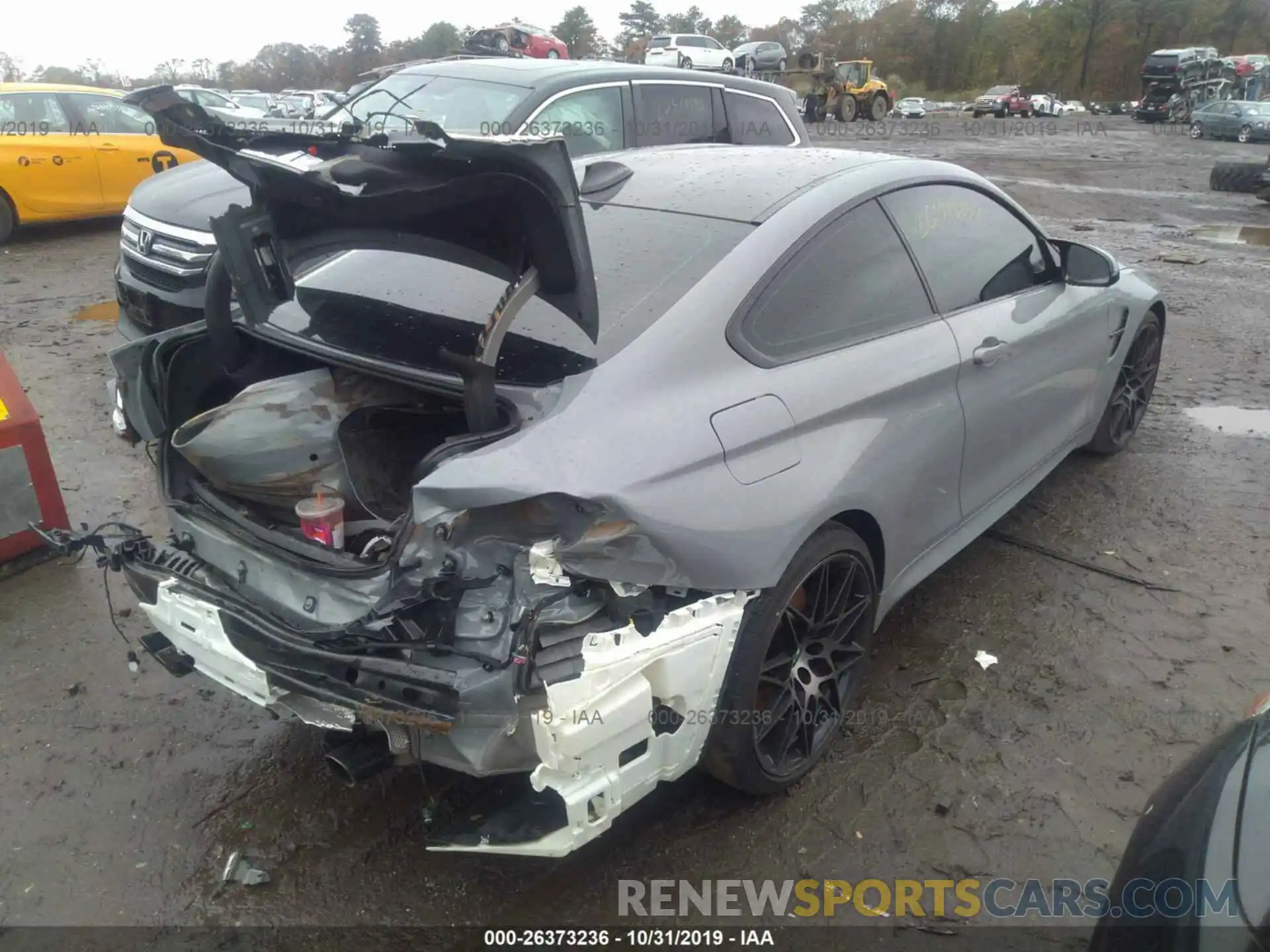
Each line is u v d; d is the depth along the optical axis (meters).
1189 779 1.93
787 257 2.71
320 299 2.94
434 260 3.02
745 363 2.51
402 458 2.75
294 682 2.17
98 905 2.45
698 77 6.66
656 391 2.31
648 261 2.69
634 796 2.25
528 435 2.13
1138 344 4.93
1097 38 85.50
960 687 3.29
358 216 2.37
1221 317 8.07
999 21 89.44
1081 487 4.78
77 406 5.69
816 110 37.34
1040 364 3.75
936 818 2.73
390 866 2.57
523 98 5.80
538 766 2.04
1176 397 6.11
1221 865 1.65
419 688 2.03
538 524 2.06
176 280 5.77
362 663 2.09
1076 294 4.06
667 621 2.18
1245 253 11.21
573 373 2.34
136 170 11.09
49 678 3.31
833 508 2.57
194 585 2.44
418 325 2.69
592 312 2.19
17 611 3.69
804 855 2.61
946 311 3.27
